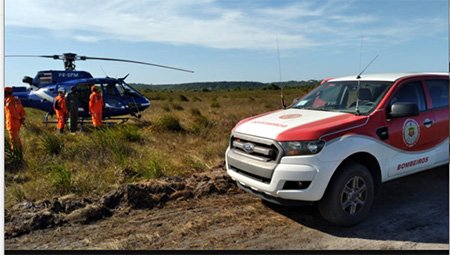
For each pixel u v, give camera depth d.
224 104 26.58
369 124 4.41
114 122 13.84
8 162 6.93
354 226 4.38
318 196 4.00
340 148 4.07
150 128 11.43
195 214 4.72
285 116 4.74
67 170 6.01
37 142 8.95
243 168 4.43
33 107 13.73
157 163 6.50
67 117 12.23
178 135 10.72
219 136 10.55
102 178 5.99
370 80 5.16
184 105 25.66
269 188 4.11
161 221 4.51
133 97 14.00
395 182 6.04
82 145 8.23
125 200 4.98
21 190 5.35
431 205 5.02
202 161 7.24
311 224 4.44
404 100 4.89
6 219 4.39
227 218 4.60
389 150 4.54
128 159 7.27
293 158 4.01
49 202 4.89
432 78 5.35
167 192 5.37
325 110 5.00
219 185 5.65
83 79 13.45
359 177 4.26
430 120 5.04
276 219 4.58
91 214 4.56
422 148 4.95
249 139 4.43
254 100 30.95
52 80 13.72
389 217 4.63
